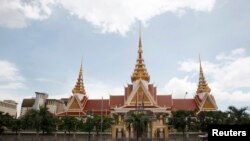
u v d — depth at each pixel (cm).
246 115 7088
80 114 11556
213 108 11225
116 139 8544
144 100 10856
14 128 8581
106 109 11981
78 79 12962
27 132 9200
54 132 8844
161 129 9919
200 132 9106
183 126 8025
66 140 9131
